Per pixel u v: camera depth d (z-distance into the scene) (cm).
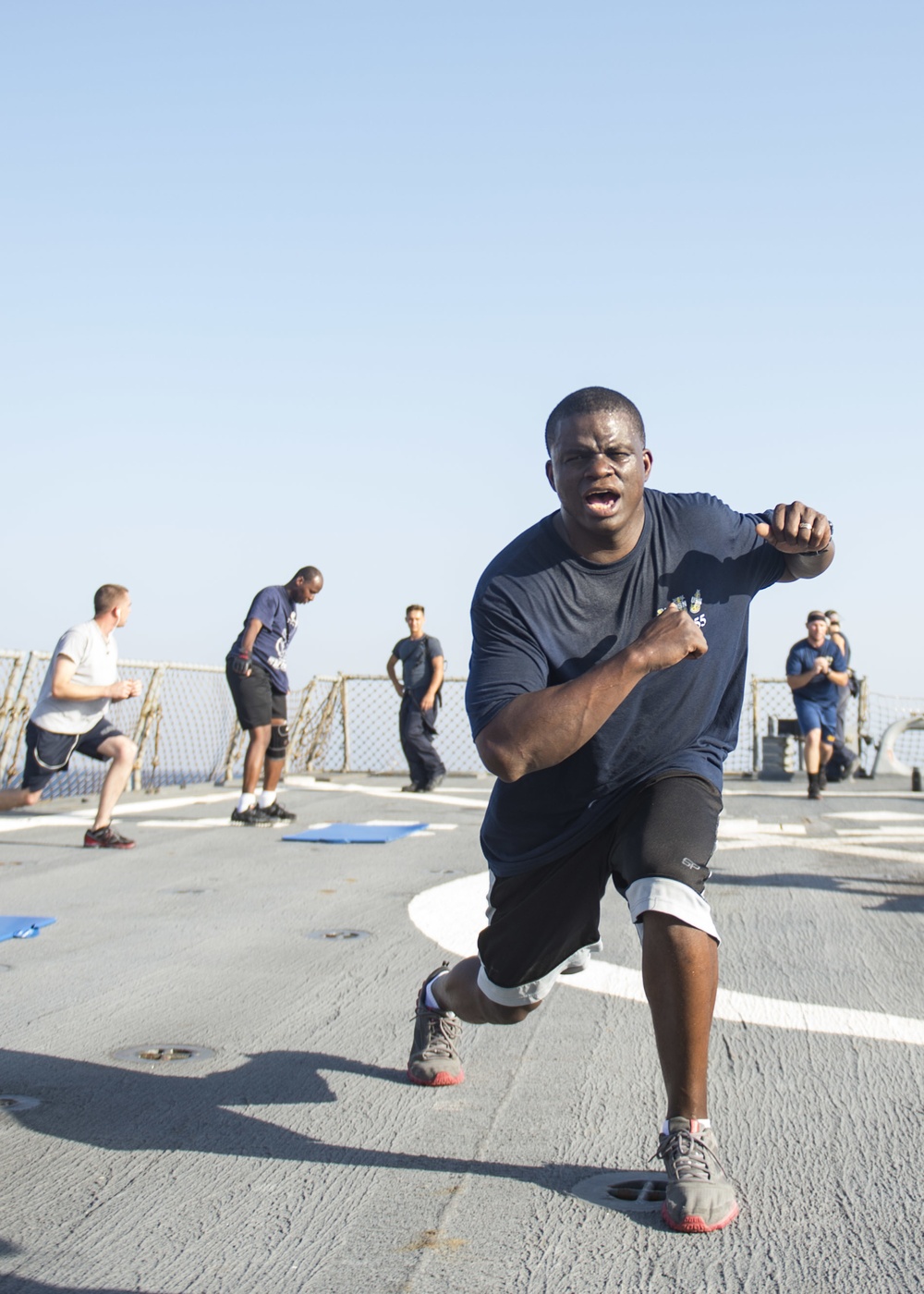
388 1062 370
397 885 710
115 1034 399
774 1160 288
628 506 268
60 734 872
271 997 448
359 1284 226
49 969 494
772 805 1226
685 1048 254
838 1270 230
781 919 593
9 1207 262
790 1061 366
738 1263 234
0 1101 332
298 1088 344
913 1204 261
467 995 321
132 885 710
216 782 1547
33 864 792
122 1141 302
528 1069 361
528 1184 275
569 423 268
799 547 283
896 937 546
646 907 254
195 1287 225
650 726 273
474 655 275
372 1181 276
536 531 282
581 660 274
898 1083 344
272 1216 257
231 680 1045
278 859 823
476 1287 224
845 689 1608
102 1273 231
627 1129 310
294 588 1070
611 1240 245
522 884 288
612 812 279
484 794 1429
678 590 278
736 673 295
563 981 472
